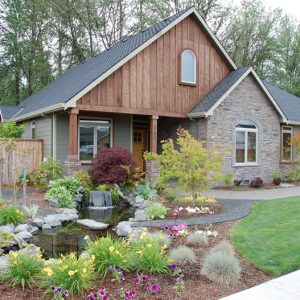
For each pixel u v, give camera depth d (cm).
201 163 1006
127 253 482
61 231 809
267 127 1731
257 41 3459
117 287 422
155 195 1154
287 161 1856
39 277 429
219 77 1712
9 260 452
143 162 1820
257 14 3416
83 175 1241
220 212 926
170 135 1736
